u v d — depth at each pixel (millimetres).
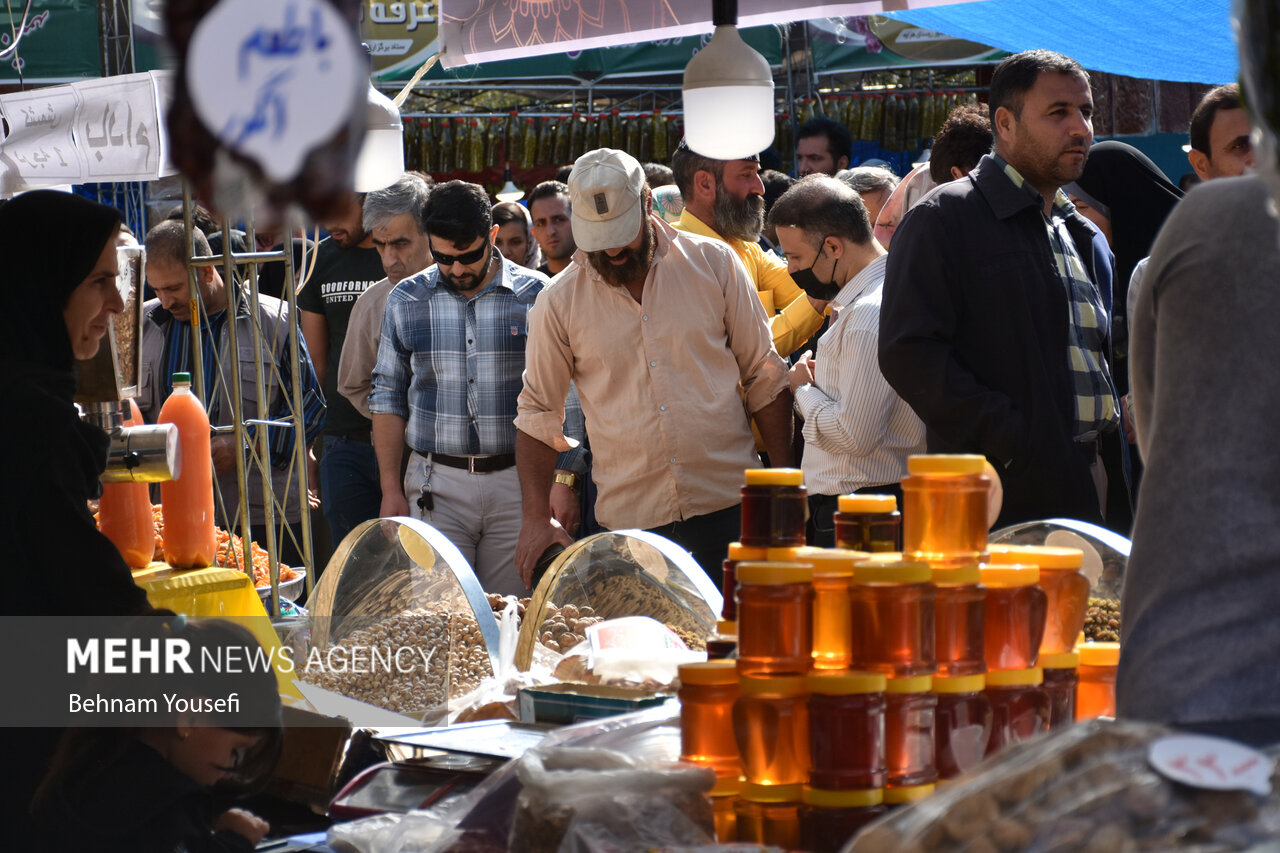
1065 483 3502
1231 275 1316
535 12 4305
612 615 2729
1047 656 1655
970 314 3568
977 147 4754
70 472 2205
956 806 1017
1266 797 930
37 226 2367
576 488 4914
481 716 2330
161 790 2041
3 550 2148
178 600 2682
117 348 2764
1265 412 1296
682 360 4242
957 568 1521
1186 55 6422
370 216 5488
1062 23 6188
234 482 4953
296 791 2090
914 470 1587
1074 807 969
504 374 4988
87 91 4051
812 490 4016
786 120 9000
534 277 5133
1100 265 3938
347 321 5930
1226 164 3938
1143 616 1327
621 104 9852
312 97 831
